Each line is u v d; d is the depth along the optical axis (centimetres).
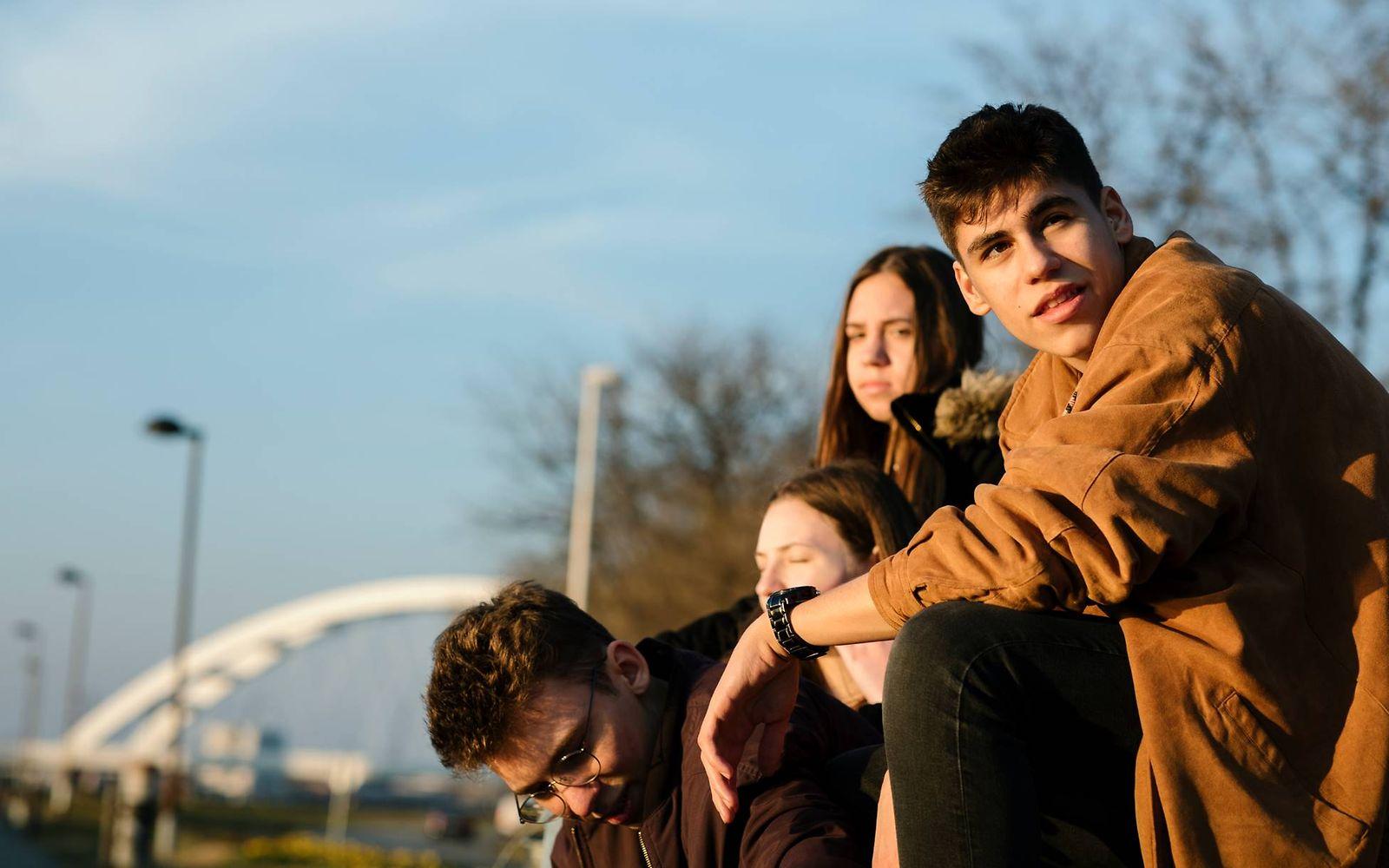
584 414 2564
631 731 239
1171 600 177
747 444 2750
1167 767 171
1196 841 169
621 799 242
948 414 357
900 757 185
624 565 2784
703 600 2498
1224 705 173
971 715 181
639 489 2778
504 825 3225
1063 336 202
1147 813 173
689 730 239
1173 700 175
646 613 2578
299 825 4844
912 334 395
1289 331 188
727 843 229
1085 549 173
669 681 249
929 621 185
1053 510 177
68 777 5512
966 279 220
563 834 274
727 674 217
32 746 5906
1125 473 173
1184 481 173
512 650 232
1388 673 175
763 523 317
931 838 181
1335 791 172
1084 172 200
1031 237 198
